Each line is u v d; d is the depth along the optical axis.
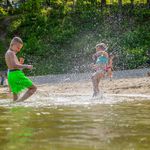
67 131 5.14
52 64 37.19
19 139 4.57
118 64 35.22
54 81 26.20
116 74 27.91
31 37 42.62
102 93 14.20
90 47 38.97
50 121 6.16
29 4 49.41
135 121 6.17
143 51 37.25
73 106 8.74
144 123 5.94
